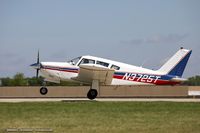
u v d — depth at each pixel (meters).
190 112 44.69
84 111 44.81
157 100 63.59
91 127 33.91
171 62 65.12
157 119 38.84
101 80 60.88
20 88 89.19
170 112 44.59
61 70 61.97
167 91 88.88
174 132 31.91
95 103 54.22
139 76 63.62
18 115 41.16
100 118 39.22
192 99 68.62
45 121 37.03
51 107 48.72
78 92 87.19
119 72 63.03
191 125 35.12
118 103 54.38
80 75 60.09
